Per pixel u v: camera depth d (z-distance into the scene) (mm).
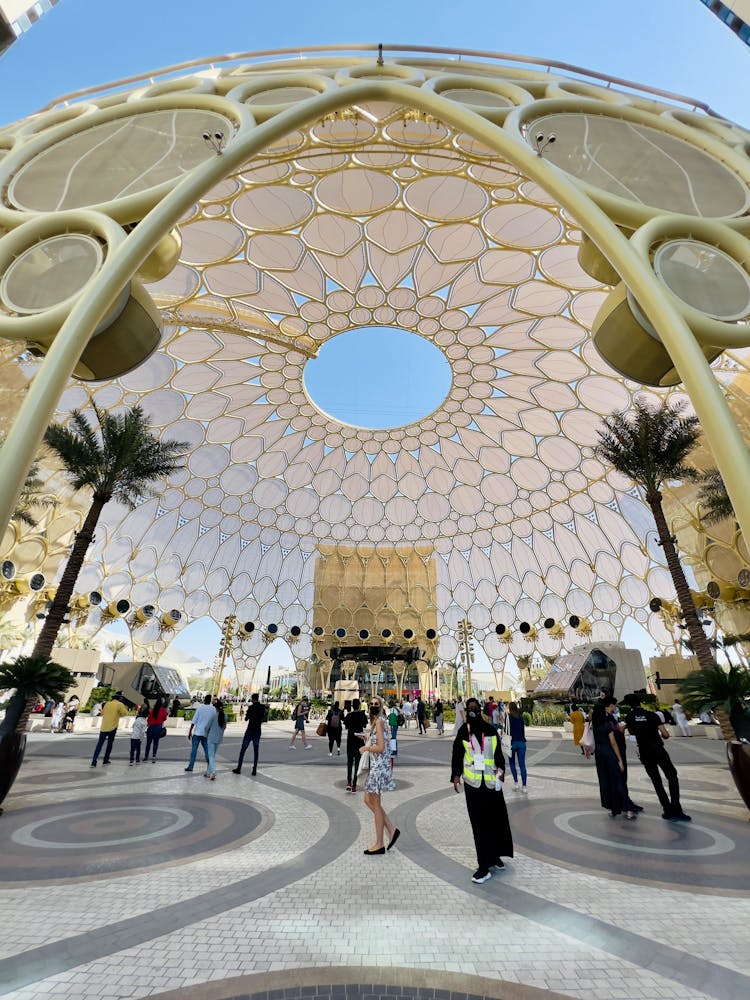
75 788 10984
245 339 32062
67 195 10961
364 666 64500
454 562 58094
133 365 10789
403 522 55188
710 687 9844
